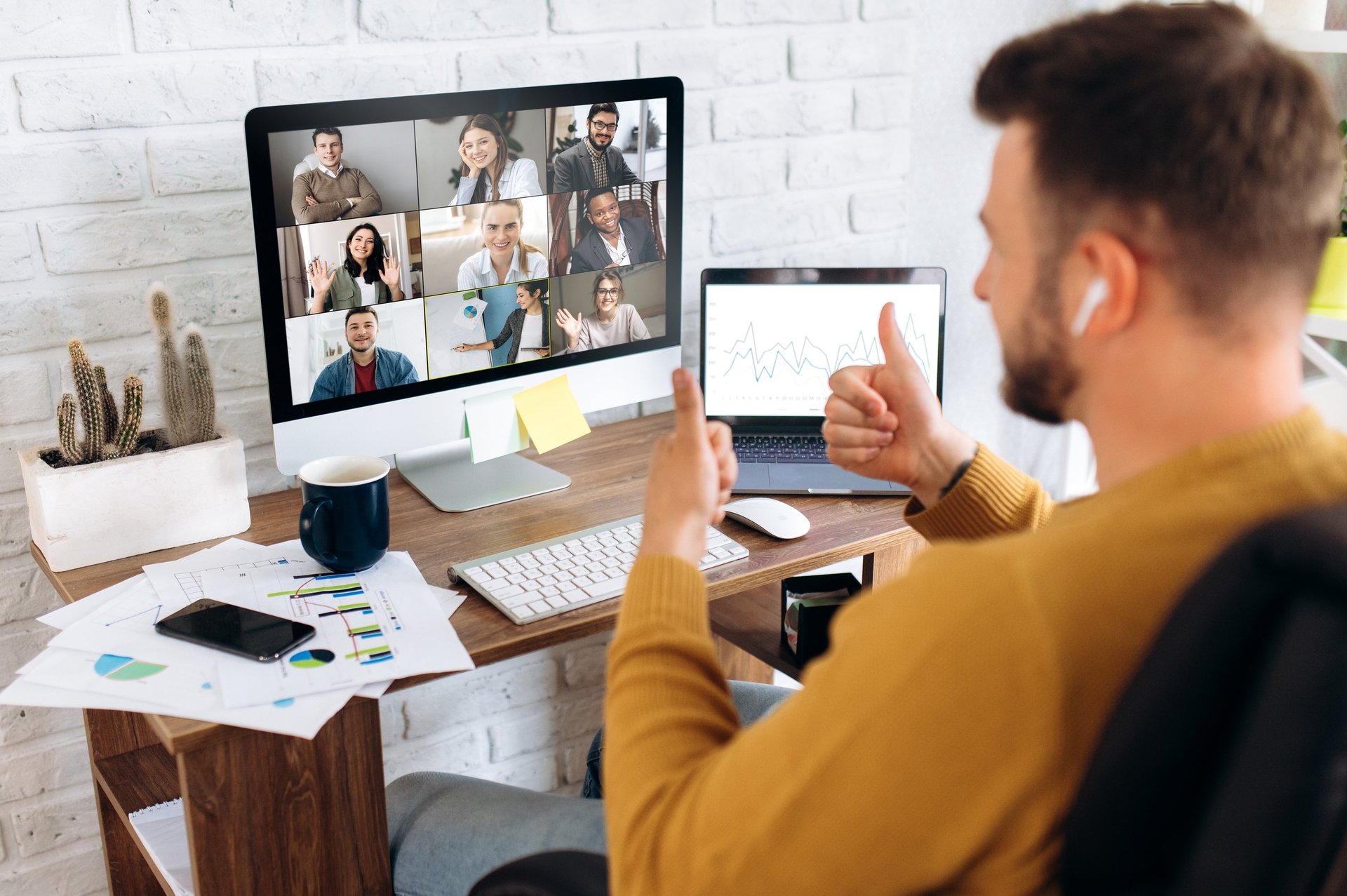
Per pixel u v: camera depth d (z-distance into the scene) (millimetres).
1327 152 548
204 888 940
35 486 1158
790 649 1479
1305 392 1878
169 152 1310
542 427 1425
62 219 1271
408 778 1175
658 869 600
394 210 1263
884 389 973
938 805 523
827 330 1555
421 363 1332
